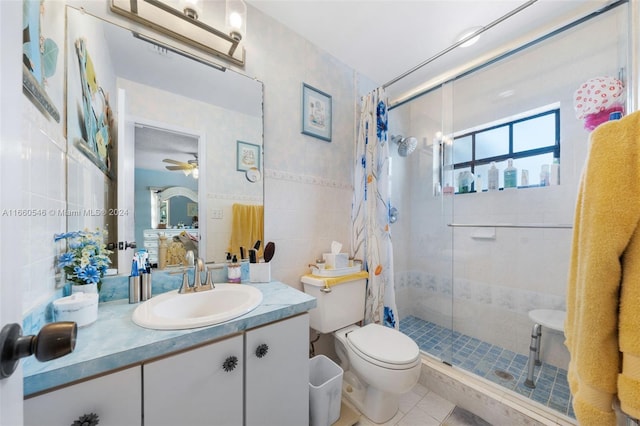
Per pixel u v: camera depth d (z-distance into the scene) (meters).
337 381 1.17
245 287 1.05
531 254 1.63
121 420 0.58
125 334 0.66
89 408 0.54
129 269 0.97
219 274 1.19
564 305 1.50
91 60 0.90
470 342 1.83
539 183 1.61
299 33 1.48
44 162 0.66
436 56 1.44
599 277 0.48
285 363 0.88
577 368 0.52
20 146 0.34
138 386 0.60
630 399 0.44
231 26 1.19
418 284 2.23
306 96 1.53
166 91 1.08
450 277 2.02
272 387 0.85
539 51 1.59
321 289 1.36
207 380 0.70
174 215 1.08
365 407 1.26
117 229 0.95
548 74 1.55
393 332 1.34
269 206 1.37
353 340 1.26
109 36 0.96
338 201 1.71
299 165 1.50
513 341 1.69
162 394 0.63
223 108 1.22
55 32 0.73
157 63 1.06
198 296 0.98
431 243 2.14
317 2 1.26
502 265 1.75
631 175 0.46
